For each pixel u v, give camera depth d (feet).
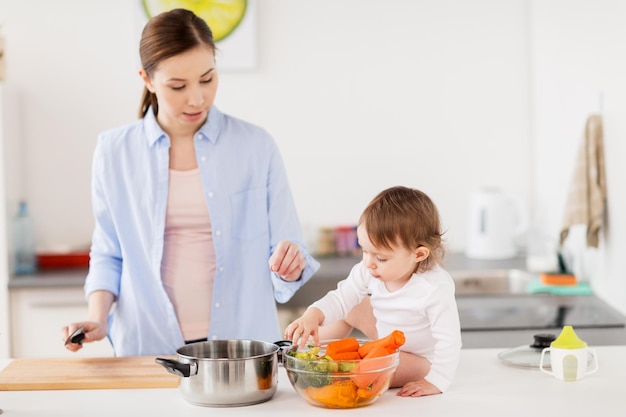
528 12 13.12
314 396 5.14
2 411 5.21
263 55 13.07
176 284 7.32
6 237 11.57
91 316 7.18
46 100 12.96
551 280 10.71
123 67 12.96
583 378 5.74
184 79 6.68
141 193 7.31
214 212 7.29
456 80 13.19
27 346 11.44
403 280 5.89
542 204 12.80
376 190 13.25
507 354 6.28
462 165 13.28
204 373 5.17
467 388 5.56
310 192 13.25
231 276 7.43
